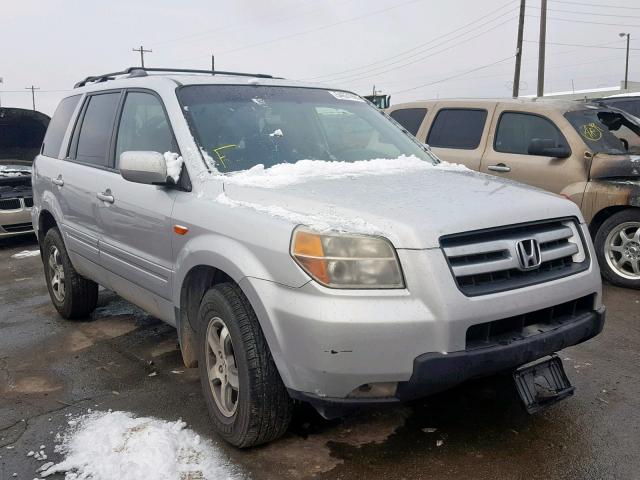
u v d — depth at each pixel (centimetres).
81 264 476
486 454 300
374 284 253
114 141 431
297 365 260
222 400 314
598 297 311
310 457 299
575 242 311
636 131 660
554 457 296
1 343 482
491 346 261
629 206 575
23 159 1042
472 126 700
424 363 249
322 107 419
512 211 284
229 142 358
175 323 358
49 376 412
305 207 281
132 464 292
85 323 526
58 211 496
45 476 289
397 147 421
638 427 324
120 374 412
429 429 323
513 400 354
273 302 266
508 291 267
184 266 326
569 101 676
